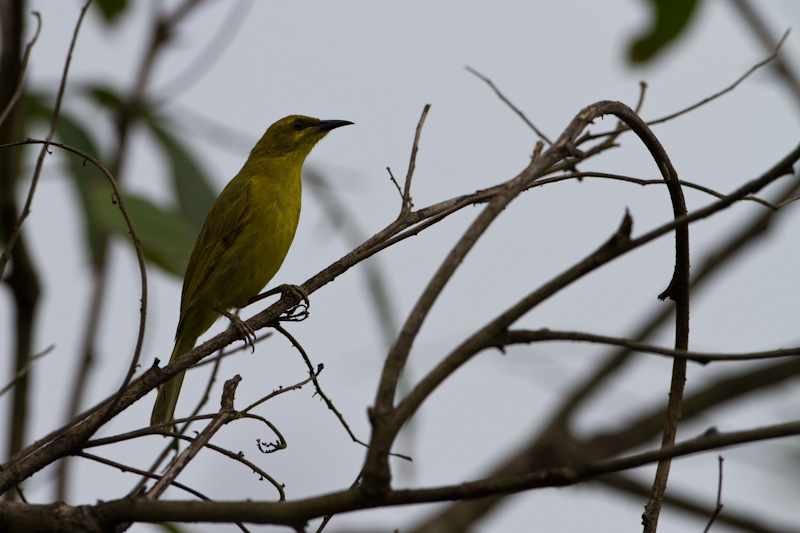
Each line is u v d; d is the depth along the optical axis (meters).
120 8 11.89
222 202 11.21
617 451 17.33
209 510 4.55
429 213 7.10
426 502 4.21
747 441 4.20
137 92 11.43
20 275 9.40
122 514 4.73
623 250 4.55
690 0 11.15
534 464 17.47
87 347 10.09
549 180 6.56
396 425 4.21
